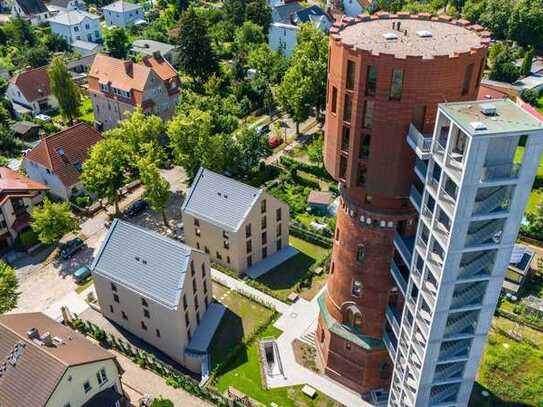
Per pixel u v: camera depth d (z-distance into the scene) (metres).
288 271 68.19
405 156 37.81
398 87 35.44
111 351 57.91
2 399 44.16
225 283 65.88
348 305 48.41
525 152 29.05
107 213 80.69
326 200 78.94
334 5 173.50
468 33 39.28
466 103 31.80
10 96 113.81
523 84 118.62
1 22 168.38
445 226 33.28
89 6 189.38
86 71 132.38
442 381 38.94
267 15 159.12
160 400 49.53
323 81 97.69
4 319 48.62
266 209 66.69
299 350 56.62
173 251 55.50
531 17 140.12
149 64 104.25
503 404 50.41
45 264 70.81
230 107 103.88
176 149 82.12
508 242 32.41
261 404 50.72
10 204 72.81
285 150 95.88
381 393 51.28
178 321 53.94
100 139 87.88
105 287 58.69
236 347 56.31
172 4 178.50
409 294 39.53
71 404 45.88
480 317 35.84
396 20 42.41
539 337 57.97
